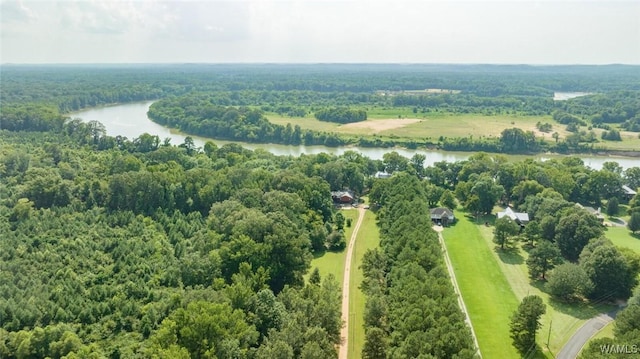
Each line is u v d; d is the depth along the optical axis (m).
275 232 128.75
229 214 147.50
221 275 122.00
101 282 122.94
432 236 130.00
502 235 157.00
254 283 113.19
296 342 91.31
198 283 120.50
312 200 175.38
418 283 103.06
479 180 199.50
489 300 123.75
